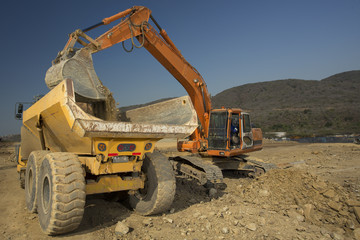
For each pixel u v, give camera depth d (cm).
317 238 402
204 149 892
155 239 391
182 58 874
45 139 553
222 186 756
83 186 383
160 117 582
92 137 389
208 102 912
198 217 476
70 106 355
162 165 490
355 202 508
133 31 780
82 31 648
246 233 412
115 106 596
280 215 494
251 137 903
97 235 403
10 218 489
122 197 564
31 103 647
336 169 973
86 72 551
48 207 383
